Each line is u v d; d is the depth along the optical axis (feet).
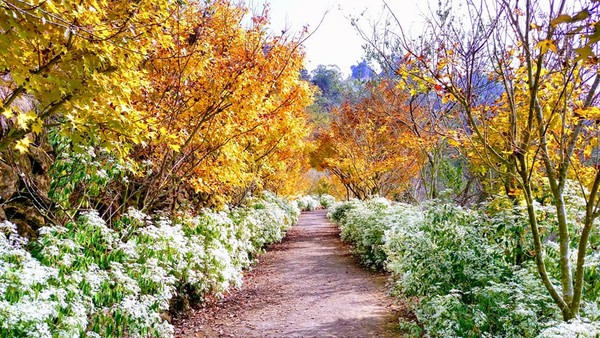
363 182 55.93
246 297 27.71
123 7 13.01
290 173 69.77
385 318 22.53
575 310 11.43
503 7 11.39
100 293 14.03
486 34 12.53
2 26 8.79
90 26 11.41
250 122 23.91
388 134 48.85
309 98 35.78
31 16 9.38
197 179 24.34
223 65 21.88
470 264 15.92
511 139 12.57
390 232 23.04
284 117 30.50
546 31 10.80
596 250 14.94
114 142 13.33
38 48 11.12
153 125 16.65
